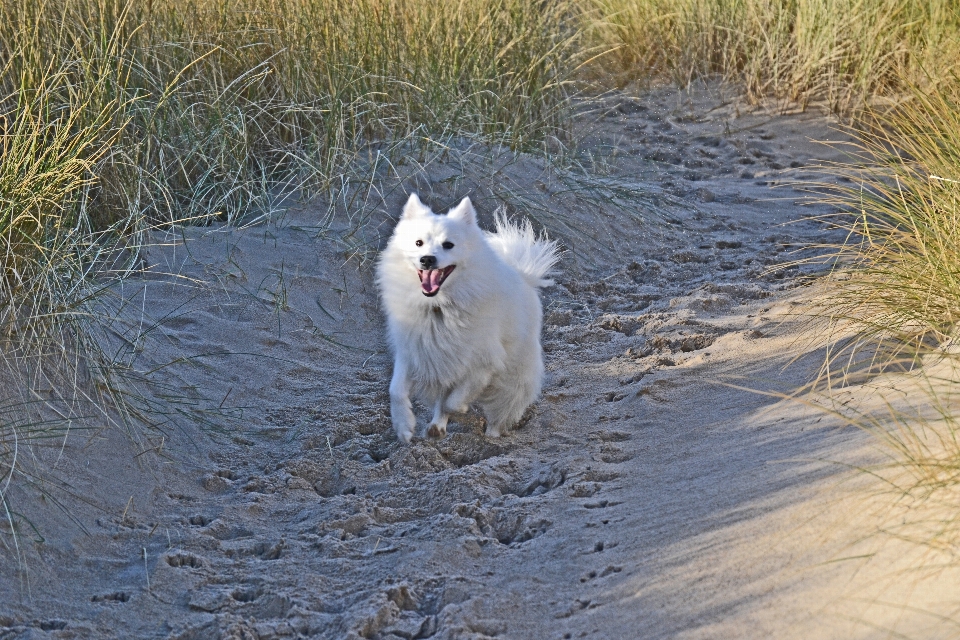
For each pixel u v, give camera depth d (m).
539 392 6.08
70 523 4.67
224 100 8.79
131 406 5.66
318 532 4.81
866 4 13.45
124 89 7.55
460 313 5.54
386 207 8.85
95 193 7.51
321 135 9.11
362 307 7.81
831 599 3.37
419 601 4.17
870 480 4.03
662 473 5.00
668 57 14.70
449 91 10.12
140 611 4.14
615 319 7.67
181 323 6.93
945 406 4.48
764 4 14.27
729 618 3.48
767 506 4.18
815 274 7.96
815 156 12.20
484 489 5.13
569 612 3.90
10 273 5.47
